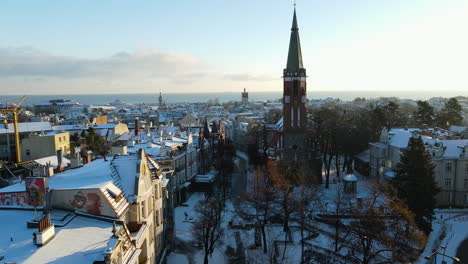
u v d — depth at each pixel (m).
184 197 90.50
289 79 100.50
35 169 40.19
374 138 134.88
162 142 88.81
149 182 44.00
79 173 41.59
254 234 71.31
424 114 154.75
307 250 63.94
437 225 74.69
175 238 67.62
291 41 101.25
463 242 66.56
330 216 77.00
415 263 58.75
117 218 34.09
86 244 28.98
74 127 151.38
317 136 116.12
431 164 72.25
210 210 67.62
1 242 27.97
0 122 136.62
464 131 129.88
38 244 27.48
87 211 34.28
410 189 68.31
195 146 106.56
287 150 101.31
